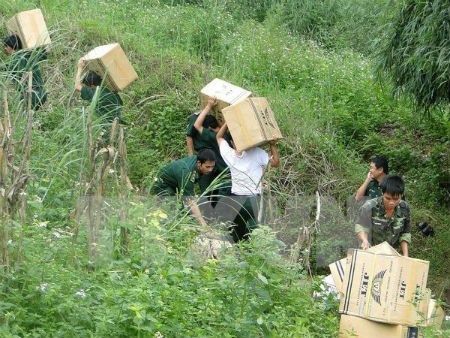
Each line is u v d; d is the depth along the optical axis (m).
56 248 8.46
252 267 8.61
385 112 17.72
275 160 12.77
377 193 13.05
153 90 16.41
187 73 17.25
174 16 20.25
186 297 8.34
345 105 17.73
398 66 13.49
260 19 24.11
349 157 16.03
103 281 8.46
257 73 18.27
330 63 19.38
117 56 13.16
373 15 22.44
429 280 13.77
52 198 10.05
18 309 7.39
